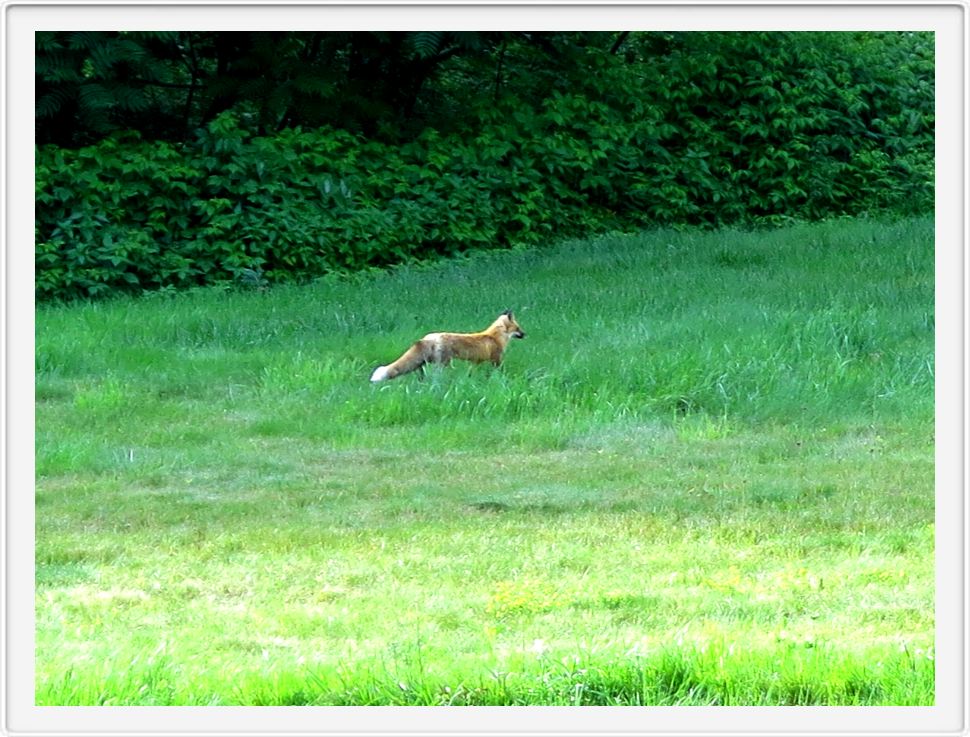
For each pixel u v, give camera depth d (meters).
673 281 21.44
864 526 10.38
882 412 14.55
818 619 8.05
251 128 26.91
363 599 8.68
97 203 23.80
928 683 6.87
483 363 16.17
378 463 12.91
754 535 10.18
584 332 18.05
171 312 20.31
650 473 12.27
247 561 9.65
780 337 16.86
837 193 30.33
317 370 16.09
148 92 28.02
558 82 30.03
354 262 24.95
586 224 28.06
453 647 7.60
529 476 12.27
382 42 27.44
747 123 30.53
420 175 26.62
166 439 13.80
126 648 7.59
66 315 20.23
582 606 8.43
